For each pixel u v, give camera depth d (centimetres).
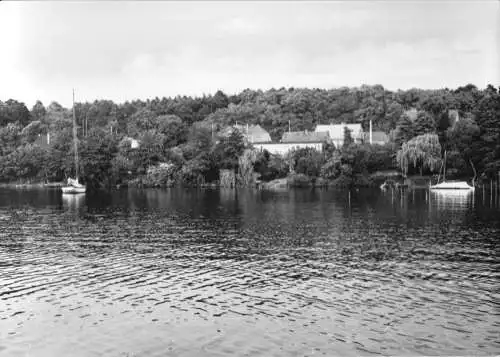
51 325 3170
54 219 8181
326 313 3328
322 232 6556
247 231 6712
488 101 16825
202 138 19262
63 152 18275
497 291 3769
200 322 3198
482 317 3228
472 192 13250
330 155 16688
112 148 18512
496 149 14900
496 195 12225
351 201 10950
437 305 3456
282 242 5853
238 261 4856
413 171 16100
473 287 3875
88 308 3469
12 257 5078
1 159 18825
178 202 11206
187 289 3903
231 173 16900
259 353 2755
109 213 9025
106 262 4834
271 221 7688
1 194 14338
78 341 2936
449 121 18262
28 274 4369
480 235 6172
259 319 3238
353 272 4375
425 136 15325
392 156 16138
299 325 3128
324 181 16012
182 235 6425
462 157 15525
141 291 3856
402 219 7744
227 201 11338
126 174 18050
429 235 6212
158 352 2786
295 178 16175
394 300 3575
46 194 14312
